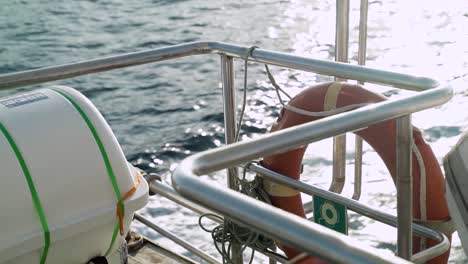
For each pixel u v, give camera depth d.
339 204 2.34
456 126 8.45
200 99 10.88
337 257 1.02
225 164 1.38
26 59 14.55
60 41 15.97
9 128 2.01
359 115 1.68
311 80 11.50
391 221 2.16
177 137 9.38
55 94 2.17
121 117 10.24
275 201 2.80
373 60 12.65
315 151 7.59
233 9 18.53
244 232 2.53
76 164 2.04
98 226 2.09
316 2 19.19
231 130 2.77
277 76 11.70
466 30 14.62
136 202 2.15
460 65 11.94
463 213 1.66
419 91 2.06
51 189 1.99
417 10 16.94
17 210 1.94
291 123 2.78
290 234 1.08
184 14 18.14
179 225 6.18
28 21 17.92
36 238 1.96
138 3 19.83
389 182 6.70
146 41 15.75
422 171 2.53
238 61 12.52
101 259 2.18
